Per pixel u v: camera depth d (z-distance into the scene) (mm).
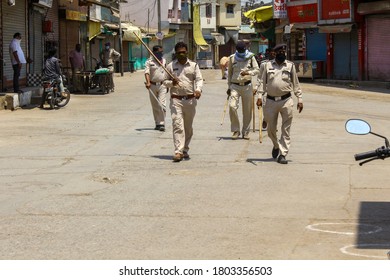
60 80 21578
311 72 38688
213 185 9945
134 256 6508
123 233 7359
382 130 16641
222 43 82938
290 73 11633
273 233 7340
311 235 7258
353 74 36594
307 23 39344
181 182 10188
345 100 26141
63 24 32750
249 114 14727
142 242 7004
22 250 6727
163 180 10352
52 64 21406
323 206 8602
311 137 15211
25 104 21906
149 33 67750
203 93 29266
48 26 28844
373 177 10500
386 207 8531
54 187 9859
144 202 8859
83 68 29078
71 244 6934
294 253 6590
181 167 11469
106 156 12578
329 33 37969
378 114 20781
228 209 8453
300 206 8609
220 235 7266
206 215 8156
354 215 8141
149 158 12398
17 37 21344
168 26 72312
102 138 14898
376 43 34406
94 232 7402
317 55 40344
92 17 41781
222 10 85250
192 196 9203
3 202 8891
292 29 40531
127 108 21703
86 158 12344
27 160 12109
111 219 7977
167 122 17906
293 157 12461
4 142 14172
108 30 50594
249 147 13695
